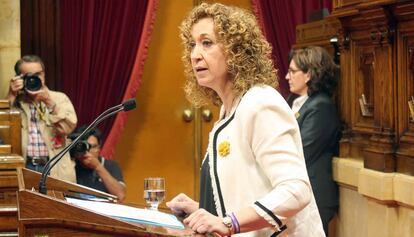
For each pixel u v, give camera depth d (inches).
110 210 93.2
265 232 100.4
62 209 82.4
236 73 102.0
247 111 99.1
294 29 257.1
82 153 209.3
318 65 198.8
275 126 97.6
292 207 93.8
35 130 207.6
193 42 107.0
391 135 172.2
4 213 133.2
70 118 210.8
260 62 103.0
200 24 102.7
